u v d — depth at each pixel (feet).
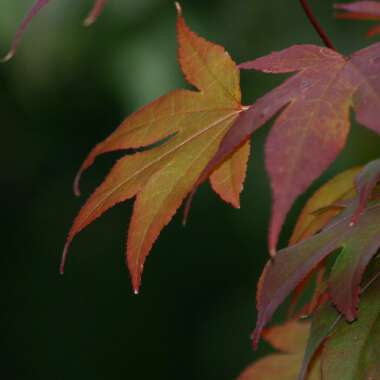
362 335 9.61
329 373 9.55
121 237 51.31
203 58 10.11
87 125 49.16
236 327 51.01
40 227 52.29
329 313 9.98
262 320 9.51
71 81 40.55
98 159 51.08
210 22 37.32
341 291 9.37
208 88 10.18
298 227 11.73
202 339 51.57
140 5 34.99
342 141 7.98
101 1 8.61
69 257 51.98
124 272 51.88
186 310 51.75
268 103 8.76
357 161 31.07
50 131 49.85
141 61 34.83
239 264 49.90
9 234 52.11
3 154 51.06
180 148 10.22
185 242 49.85
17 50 35.86
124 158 10.19
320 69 8.95
